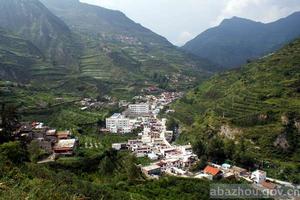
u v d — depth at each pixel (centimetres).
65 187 6575
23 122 14450
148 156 13588
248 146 13688
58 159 10656
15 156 8081
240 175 11619
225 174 11306
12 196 3403
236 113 16162
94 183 9044
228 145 13188
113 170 10825
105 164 10762
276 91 16775
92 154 11450
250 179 11244
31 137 12312
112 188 8975
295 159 12825
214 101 19625
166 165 12362
